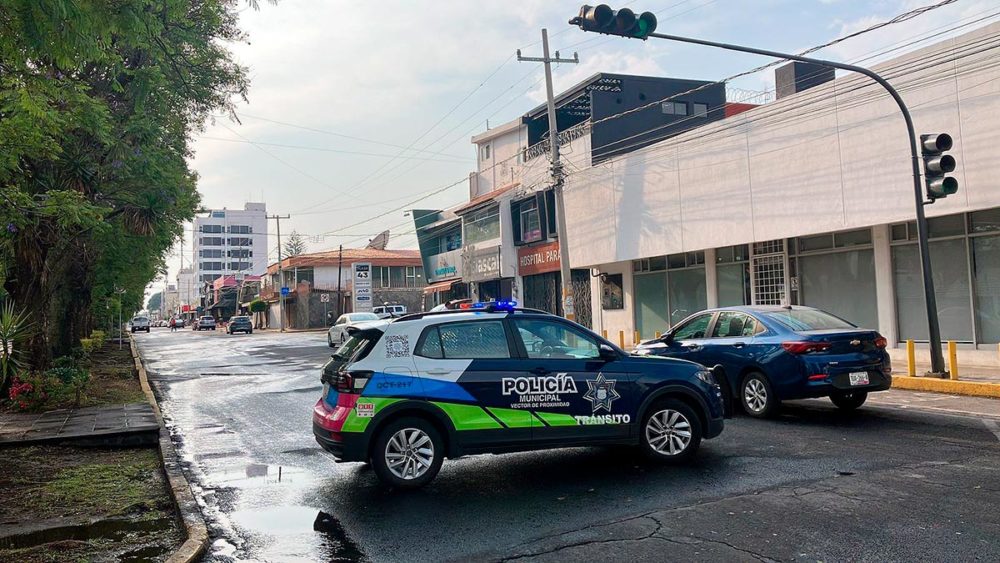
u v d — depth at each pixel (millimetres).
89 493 7172
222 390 16141
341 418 6598
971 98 13164
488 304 7641
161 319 152625
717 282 21016
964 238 14742
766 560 4652
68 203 10219
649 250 21375
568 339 7340
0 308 13445
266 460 8469
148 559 5250
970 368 13992
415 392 6684
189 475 7770
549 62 21859
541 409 6973
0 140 8812
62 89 9008
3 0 5352
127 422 10688
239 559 5090
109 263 23594
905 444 8078
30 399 12062
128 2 6254
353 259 62500
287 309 67312
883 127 14656
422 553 5059
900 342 16016
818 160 16016
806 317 10391
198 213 22656
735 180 18234
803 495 6098
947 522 5270
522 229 31266
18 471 8164
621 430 7227
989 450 7652
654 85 30250
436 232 42625
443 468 7570
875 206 14820
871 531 5125
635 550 4922
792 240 18547
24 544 5621
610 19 10953
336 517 6004
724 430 9219
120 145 12641
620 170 22641
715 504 5930
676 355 11156
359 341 7074
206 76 15234
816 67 25844
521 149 34625
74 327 24156
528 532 5414
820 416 10141
